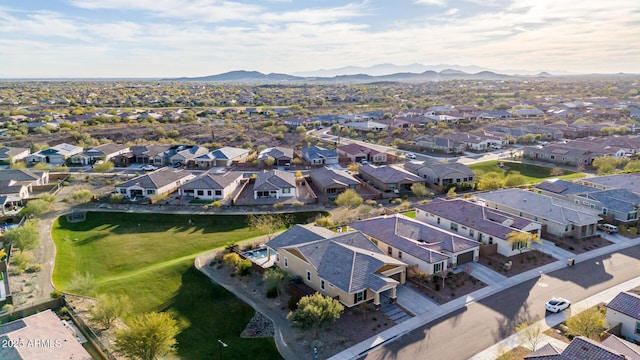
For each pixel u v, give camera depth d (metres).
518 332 37.09
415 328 37.94
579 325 35.69
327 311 35.94
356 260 43.00
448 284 45.50
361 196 79.19
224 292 45.88
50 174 96.00
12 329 35.53
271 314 41.41
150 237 64.19
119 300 44.06
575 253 53.44
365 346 35.62
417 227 55.00
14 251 57.28
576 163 102.81
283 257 48.72
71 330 40.00
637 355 29.28
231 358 35.81
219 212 71.50
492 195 71.12
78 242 62.69
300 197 79.69
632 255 53.00
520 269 49.09
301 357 34.94
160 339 34.25
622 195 67.25
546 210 61.59
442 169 87.38
